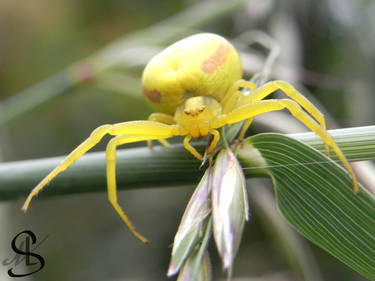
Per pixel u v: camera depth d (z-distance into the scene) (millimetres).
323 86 71
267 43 55
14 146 98
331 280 78
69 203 99
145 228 96
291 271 61
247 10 64
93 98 93
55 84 58
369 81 69
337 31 70
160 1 99
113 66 58
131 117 88
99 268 94
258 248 84
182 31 61
